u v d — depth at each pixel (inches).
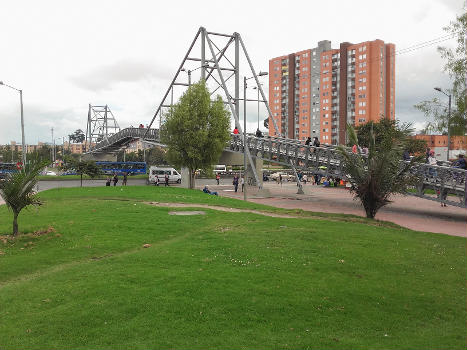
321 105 4121.6
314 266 359.9
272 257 384.2
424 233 635.5
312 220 658.2
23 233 504.1
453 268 387.9
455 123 938.7
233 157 1875.0
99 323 237.1
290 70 4466.0
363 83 3693.4
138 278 312.5
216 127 1507.1
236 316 251.3
